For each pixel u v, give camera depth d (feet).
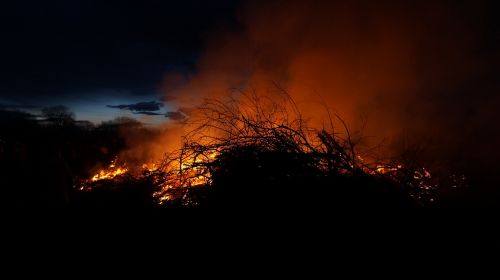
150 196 11.51
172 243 8.74
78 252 9.71
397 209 7.71
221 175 9.03
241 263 7.55
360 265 6.97
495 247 7.32
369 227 7.44
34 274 9.18
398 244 7.22
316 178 8.14
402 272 6.81
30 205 14.34
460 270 6.82
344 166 8.20
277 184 8.23
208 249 8.13
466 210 8.80
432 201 8.66
